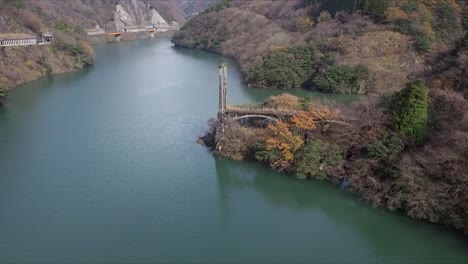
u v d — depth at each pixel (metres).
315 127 60.12
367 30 124.56
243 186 59.41
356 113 60.88
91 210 54.06
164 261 44.72
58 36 155.62
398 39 117.62
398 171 51.16
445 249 45.19
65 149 72.31
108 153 70.44
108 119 87.88
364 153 56.94
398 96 56.41
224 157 66.56
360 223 50.38
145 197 56.94
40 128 82.94
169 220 51.94
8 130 81.94
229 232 49.56
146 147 72.56
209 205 55.06
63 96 107.94
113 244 47.56
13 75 119.81
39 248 46.91
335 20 142.00
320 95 105.69
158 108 95.38
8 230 50.06
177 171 63.84
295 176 59.53
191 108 94.81
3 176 62.62
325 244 47.31
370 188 53.38
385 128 56.31
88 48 162.62
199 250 46.44
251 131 67.31
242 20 188.38
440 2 127.50
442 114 56.06
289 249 46.50
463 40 75.75
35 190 58.84
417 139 54.00
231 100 101.19
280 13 179.38
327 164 58.03
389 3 129.62
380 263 44.16
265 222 51.50
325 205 54.19
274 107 69.12
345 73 106.75
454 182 47.50
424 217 48.50
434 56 86.69
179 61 164.50
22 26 147.00
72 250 46.56
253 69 119.50
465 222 45.88
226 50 175.50
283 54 119.62
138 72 140.88
